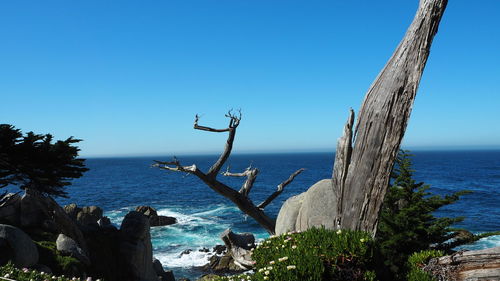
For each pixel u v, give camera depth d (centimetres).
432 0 857
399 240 1011
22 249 1294
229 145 1750
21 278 882
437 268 812
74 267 1474
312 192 1300
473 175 10812
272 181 10419
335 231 745
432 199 1122
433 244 1208
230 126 1727
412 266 838
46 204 1766
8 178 1409
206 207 5969
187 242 3678
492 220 4297
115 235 1862
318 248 678
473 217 4475
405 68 891
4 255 1255
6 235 1286
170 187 9381
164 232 4106
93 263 1667
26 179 1534
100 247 1777
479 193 6744
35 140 1381
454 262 799
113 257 1752
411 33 890
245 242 1766
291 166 18088
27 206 1769
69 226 1745
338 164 993
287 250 680
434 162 19375
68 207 3747
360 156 944
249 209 1861
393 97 899
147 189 8912
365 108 947
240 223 4594
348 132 970
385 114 906
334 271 643
